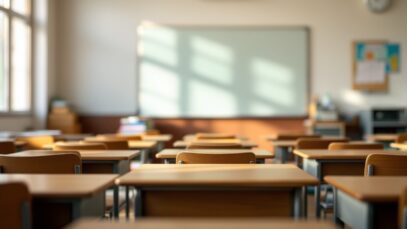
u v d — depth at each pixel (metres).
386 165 2.11
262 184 1.51
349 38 6.98
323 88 6.98
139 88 6.92
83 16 6.89
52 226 1.49
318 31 6.96
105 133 6.89
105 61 6.90
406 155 2.08
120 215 3.21
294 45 6.96
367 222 1.39
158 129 6.93
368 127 6.64
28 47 6.25
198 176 1.62
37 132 5.55
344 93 7.00
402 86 6.99
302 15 6.96
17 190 1.29
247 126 6.94
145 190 1.59
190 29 6.92
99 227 0.89
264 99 6.95
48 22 6.52
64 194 1.36
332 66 6.98
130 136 4.33
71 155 2.16
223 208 1.59
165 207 1.59
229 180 1.52
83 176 1.70
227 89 6.93
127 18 6.91
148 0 6.92
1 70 5.57
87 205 1.47
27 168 2.14
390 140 4.58
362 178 1.68
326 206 2.67
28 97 6.25
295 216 1.55
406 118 6.82
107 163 2.72
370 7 6.95
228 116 6.93
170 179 1.54
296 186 1.53
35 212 1.49
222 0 6.93
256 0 6.94
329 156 2.57
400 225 1.29
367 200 1.34
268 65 6.95
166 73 6.93
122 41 6.91
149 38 6.92
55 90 6.84
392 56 7.00
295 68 6.95
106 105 6.90
